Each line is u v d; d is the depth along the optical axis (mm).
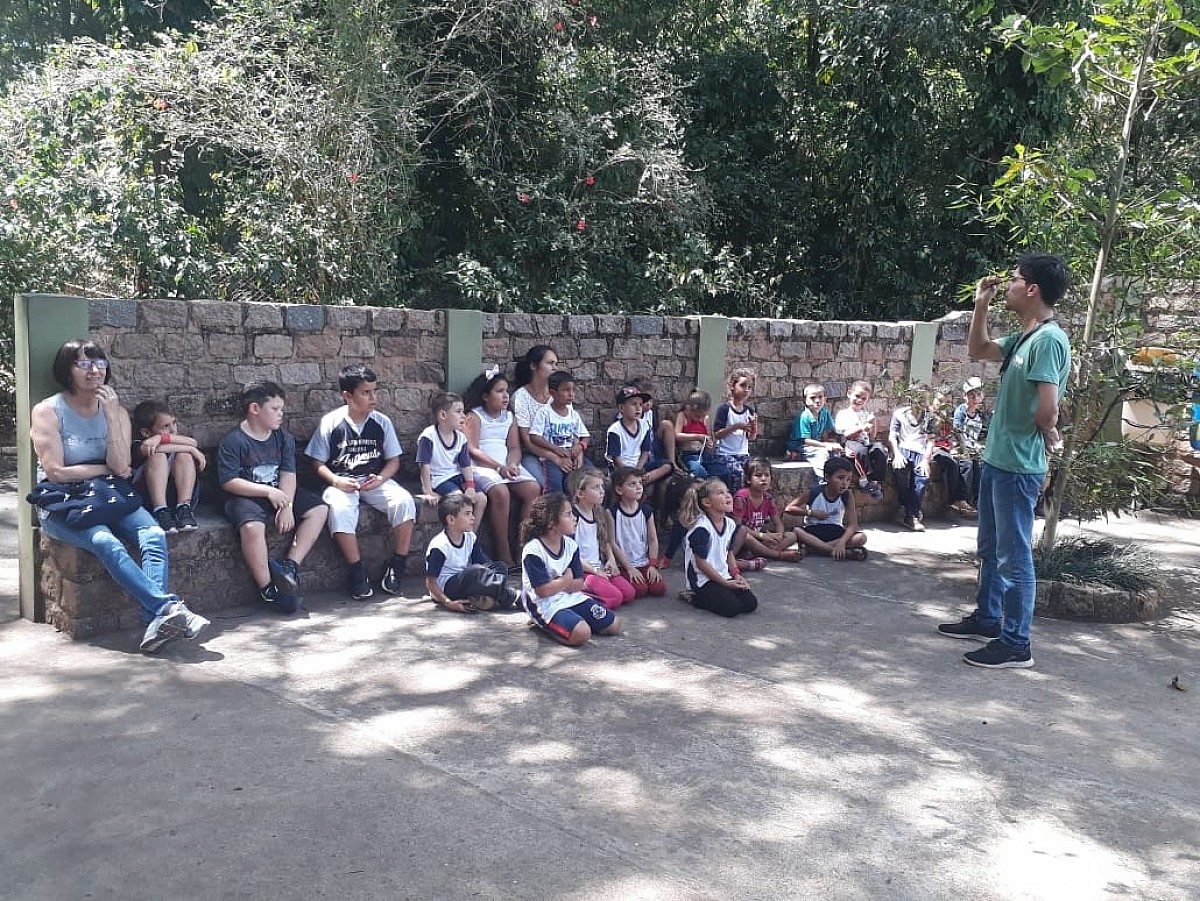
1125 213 6199
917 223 12531
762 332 8617
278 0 9430
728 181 12375
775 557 7355
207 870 3094
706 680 4926
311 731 4125
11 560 6383
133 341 5555
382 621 5625
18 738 3947
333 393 6449
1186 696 5004
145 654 4910
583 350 7676
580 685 4777
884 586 6805
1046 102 11305
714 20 13477
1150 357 6328
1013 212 7301
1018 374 5207
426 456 6500
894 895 3143
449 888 3045
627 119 10977
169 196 8688
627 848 3324
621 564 6352
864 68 11680
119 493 5043
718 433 7969
